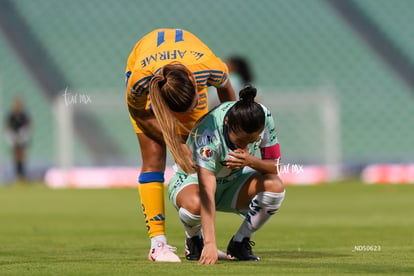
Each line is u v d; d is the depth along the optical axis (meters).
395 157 68.56
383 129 70.19
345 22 75.94
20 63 71.00
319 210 35.09
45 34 73.31
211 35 75.62
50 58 71.81
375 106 71.19
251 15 76.56
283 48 74.81
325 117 66.81
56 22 74.19
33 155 67.12
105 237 23.19
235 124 14.27
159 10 76.06
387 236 22.39
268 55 74.50
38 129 67.81
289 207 37.09
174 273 13.00
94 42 73.31
